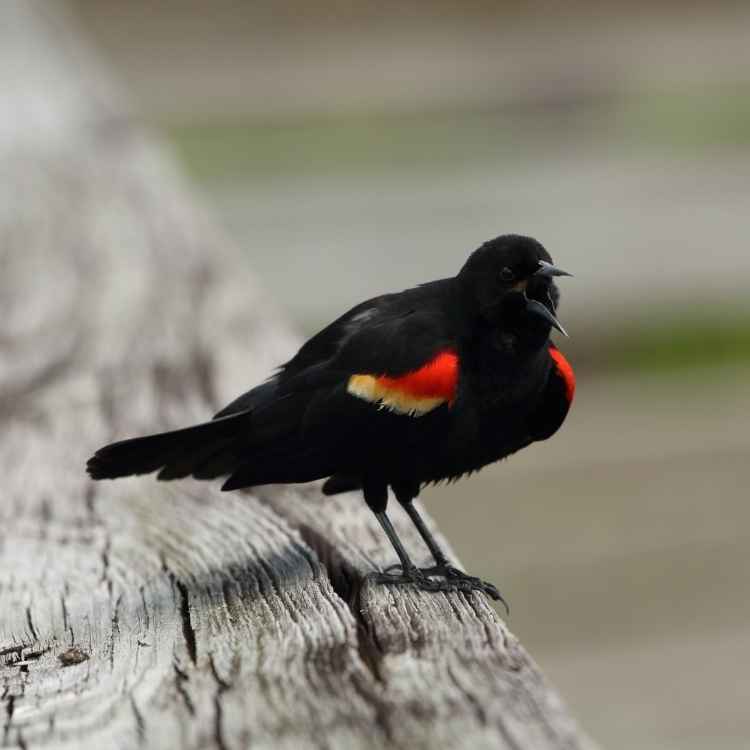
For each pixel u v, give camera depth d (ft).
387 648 17.78
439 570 22.59
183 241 39.09
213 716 16.10
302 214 61.57
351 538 23.44
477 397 23.86
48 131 50.98
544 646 36.55
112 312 33.88
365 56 73.67
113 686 17.39
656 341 54.54
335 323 24.29
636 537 41.32
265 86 72.02
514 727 15.11
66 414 28.45
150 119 69.87
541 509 42.98
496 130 68.49
